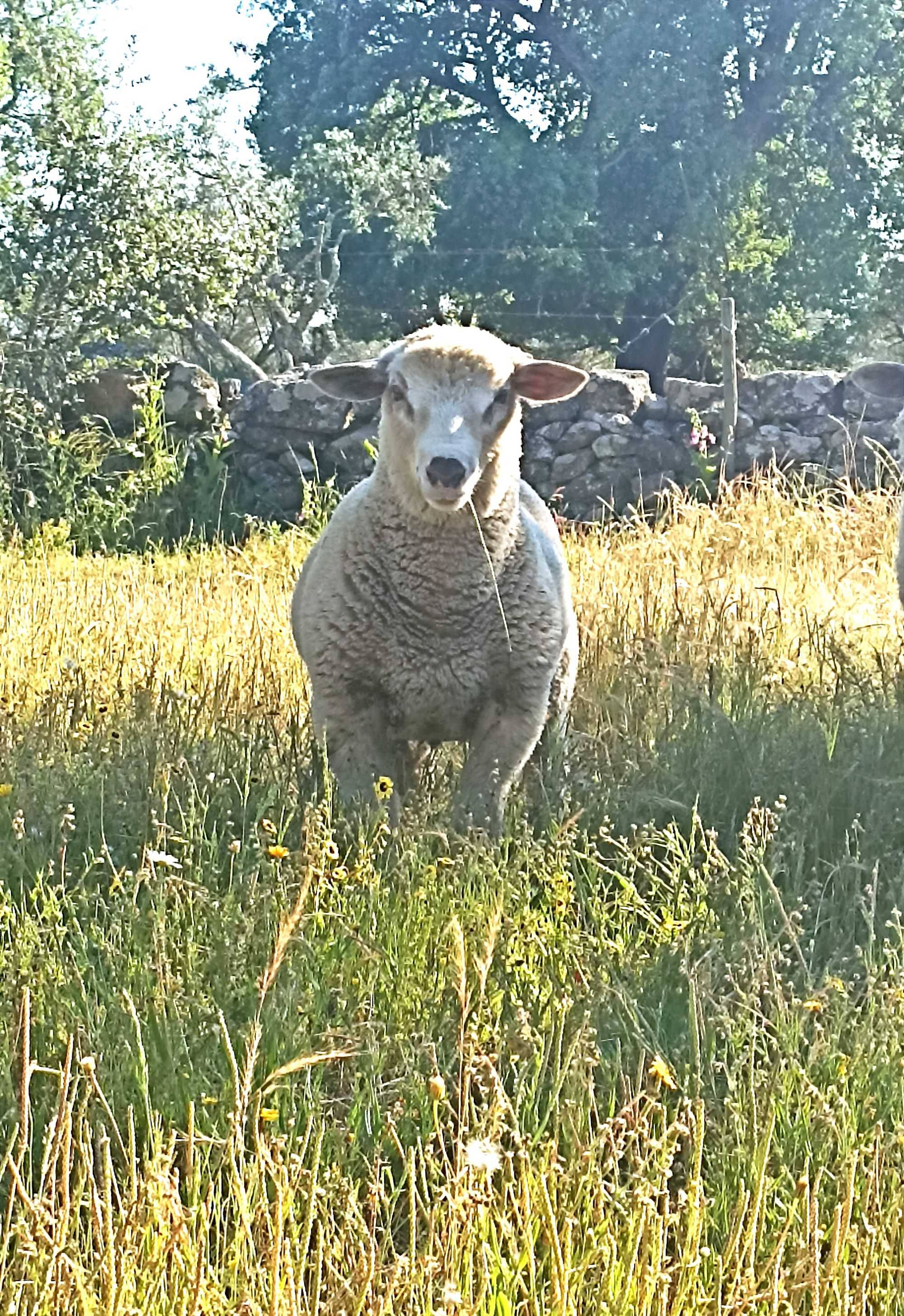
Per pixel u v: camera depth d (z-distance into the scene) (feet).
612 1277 8.65
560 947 13.42
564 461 53.31
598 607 28.37
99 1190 10.34
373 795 18.66
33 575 40.11
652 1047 11.83
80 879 15.10
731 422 52.19
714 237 102.94
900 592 25.90
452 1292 7.76
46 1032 11.84
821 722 20.67
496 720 19.24
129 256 71.87
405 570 18.58
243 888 14.12
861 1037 11.60
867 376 27.94
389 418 18.85
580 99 113.50
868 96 107.76
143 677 23.70
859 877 14.84
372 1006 12.31
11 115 72.54
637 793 17.83
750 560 35.17
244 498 55.11
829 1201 10.09
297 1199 9.70
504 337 111.75
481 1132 9.86
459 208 104.58
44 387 66.28
